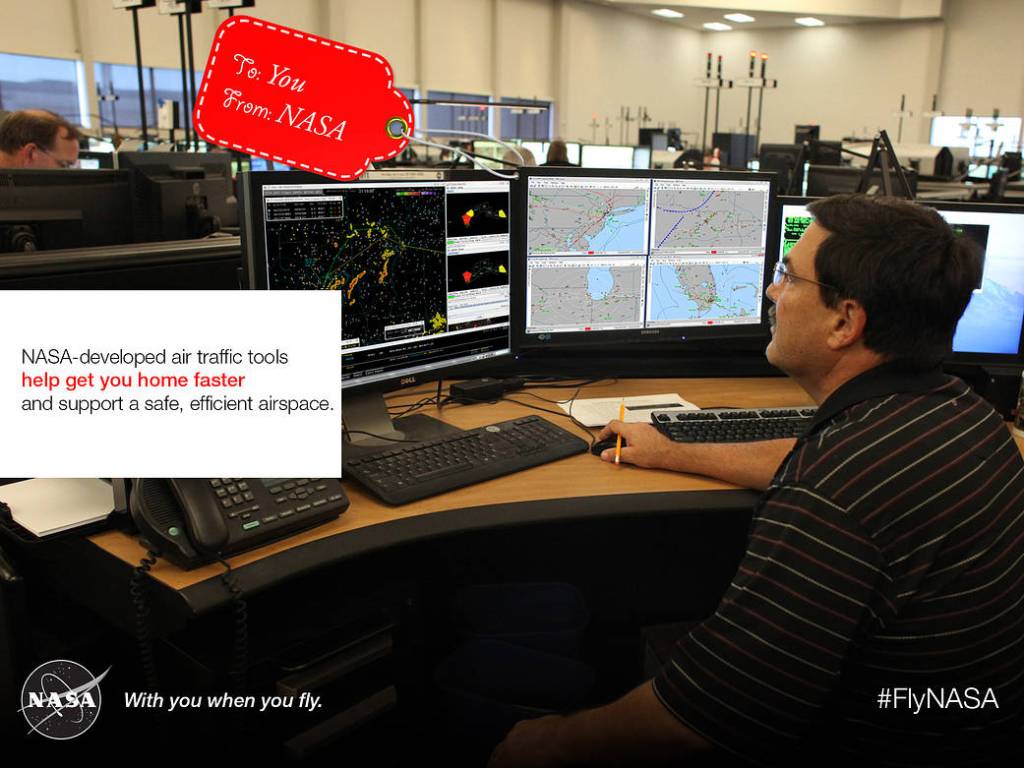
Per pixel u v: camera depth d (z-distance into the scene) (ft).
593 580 7.39
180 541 3.42
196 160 8.04
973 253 3.05
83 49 24.53
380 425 4.98
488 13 36.32
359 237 4.43
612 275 5.69
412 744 4.96
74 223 6.15
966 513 2.78
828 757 3.13
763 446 4.54
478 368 5.25
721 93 48.70
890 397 3.00
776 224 6.05
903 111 38.22
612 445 4.90
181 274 4.50
